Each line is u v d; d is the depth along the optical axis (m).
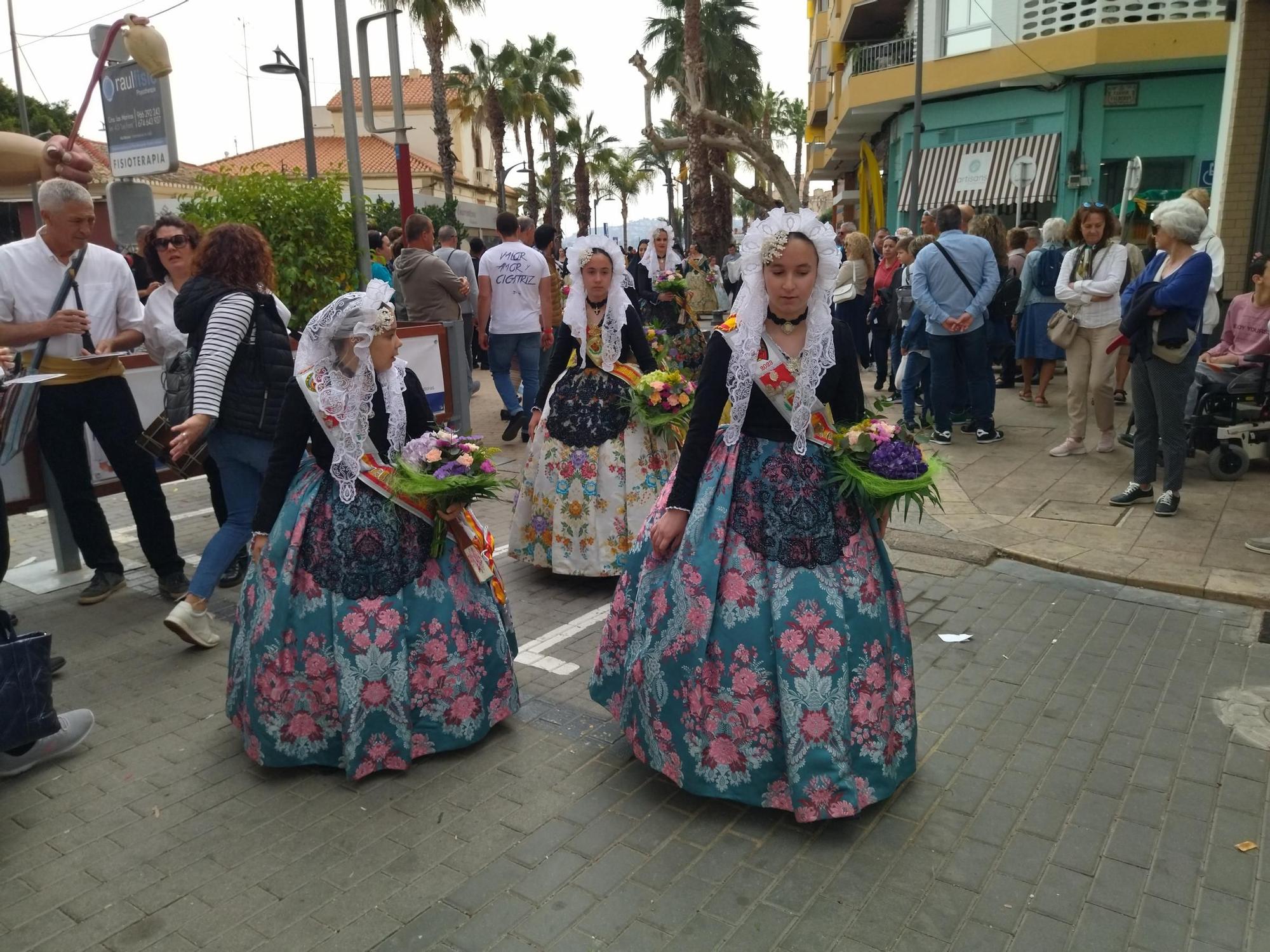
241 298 4.10
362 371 3.11
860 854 2.77
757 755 2.84
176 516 6.64
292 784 3.22
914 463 2.78
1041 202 19.83
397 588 3.19
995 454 7.51
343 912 2.57
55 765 3.38
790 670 2.77
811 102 33.78
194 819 3.03
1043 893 2.60
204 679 4.07
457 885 2.67
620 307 4.93
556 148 44.59
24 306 4.57
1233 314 6.70
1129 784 3.12
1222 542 5.31
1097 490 6.42
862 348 10.30
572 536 4.96
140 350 5.59
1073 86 18.62
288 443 3.21
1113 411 7.71
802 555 2.81
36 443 5.16
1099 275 6.97
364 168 36.91
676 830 2.90
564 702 3.77
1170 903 2.55
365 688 3.14
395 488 3.15
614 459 4.90
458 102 42.28
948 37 20.42
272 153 38.69
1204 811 2.97
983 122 20.55
